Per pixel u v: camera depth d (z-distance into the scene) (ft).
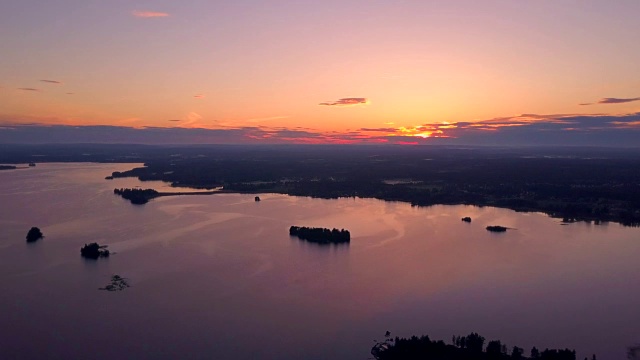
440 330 205.05
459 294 240.73
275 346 193.67
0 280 258.57
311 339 198.59
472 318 215.31
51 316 217.97
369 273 270.05
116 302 231.71
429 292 243.40
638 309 223.92
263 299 235.40
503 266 281.95
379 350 188.14
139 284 253.85
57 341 197.47
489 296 238.48
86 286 250.57
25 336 201.46
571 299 234.99
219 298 236.63
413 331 204.33
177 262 288.30
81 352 189.88
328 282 255.91
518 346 191.62
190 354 188.44
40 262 286.25
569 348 190.70
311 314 220.02
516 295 239.71
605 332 203.00
